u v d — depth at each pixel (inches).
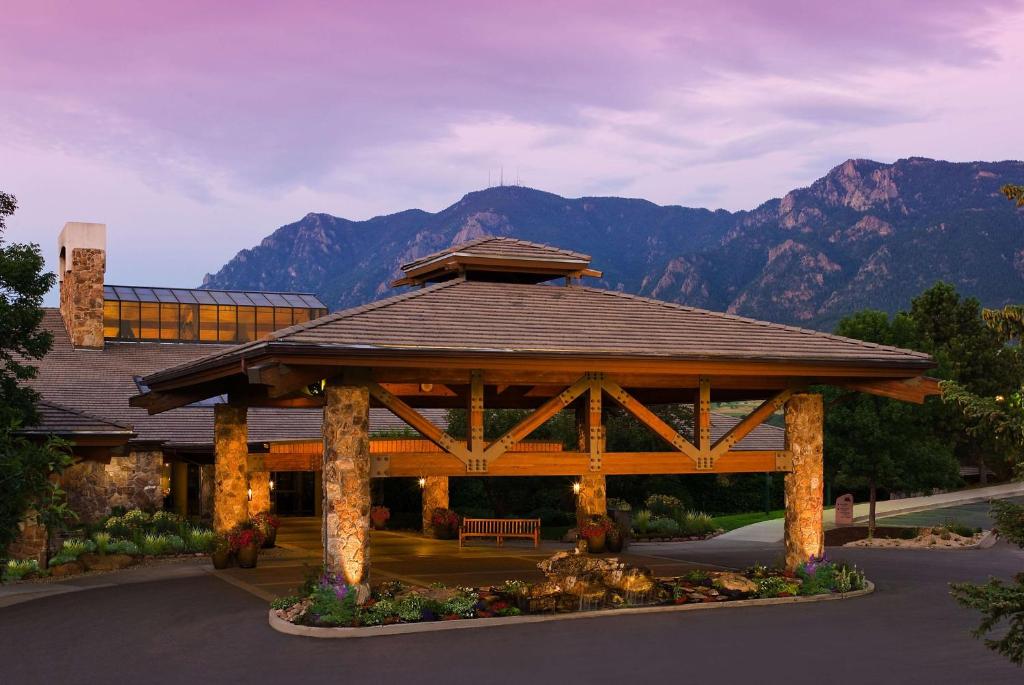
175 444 1115.9
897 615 600.4
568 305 709.3
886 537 1103.0
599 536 938.1
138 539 884.0
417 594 584.1
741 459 697.6
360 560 581.6
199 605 619.5
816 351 680.4
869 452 1119.0
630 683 431.5
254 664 464.8
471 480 1348.4
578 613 587.5
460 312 653.3
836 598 663.1
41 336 767.7
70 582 738.2
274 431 1216.8
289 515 1422.2
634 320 693.3
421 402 846.5
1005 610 332.8
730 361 644.1
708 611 612.7
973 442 1694.1
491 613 575.5
